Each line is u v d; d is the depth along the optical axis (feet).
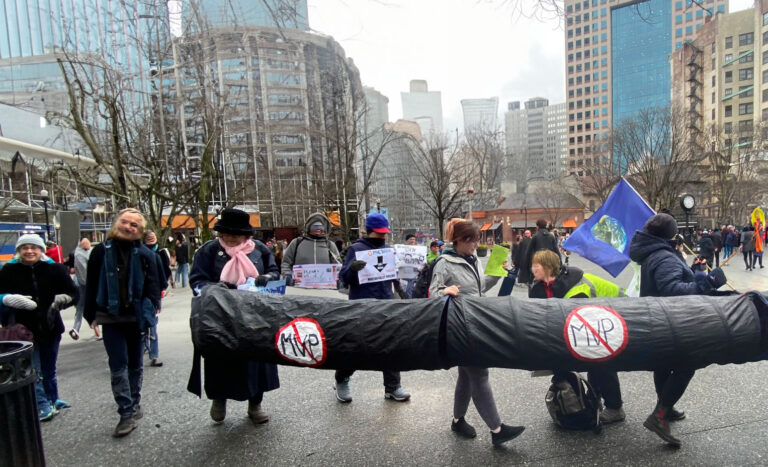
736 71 195.72
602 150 112.88
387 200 112.37
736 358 8.34
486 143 104.27
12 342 7.74
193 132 57.62
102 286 10.93
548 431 10.42
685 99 158.30
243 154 82.89
